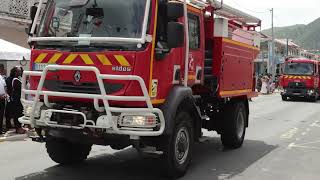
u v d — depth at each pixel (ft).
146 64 20.40
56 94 20.80
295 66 106.73
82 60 20.74
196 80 26.30
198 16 26.86
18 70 39.58
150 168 26.35
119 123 20.17
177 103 22.08
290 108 81.25
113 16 21.07
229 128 32.78
